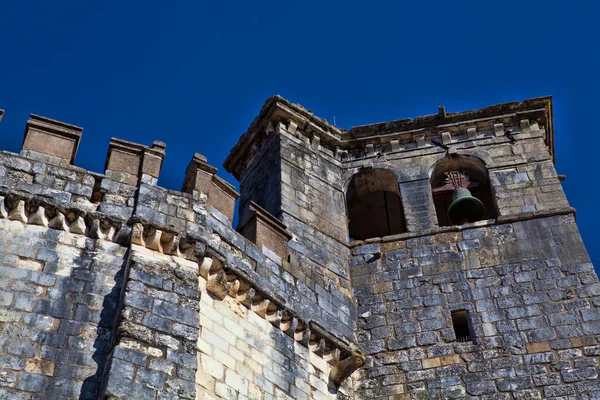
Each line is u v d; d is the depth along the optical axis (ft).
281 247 78.84
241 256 72.38
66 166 66.18
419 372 75.97
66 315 58.23
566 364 73.82
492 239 85.81
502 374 74.23
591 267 81.05
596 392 71.46
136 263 61.26
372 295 83.10
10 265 59.11
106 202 65.36
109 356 56.24
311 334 72.79
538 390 72.59
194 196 69.92
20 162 64.80
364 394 75.36
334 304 80.02
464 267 83.76
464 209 92.58
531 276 81.51
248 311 68.13
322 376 72.18
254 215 78.02
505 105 99.81
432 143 98.99
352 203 103.71
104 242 63.10
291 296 75.51
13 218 61.46
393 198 105.29
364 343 79.15
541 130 97.91
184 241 64.95
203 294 64.85
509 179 92.89
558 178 93.50
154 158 69.97
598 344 74.79
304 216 88.12
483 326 78.18
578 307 77.97
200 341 61.87
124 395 53.31
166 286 61.16
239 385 63.05
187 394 55.52
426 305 81.05
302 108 99.04
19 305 57.47
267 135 98.78
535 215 87.30
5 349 55.01
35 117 67.92
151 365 55.88
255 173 97.66
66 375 55.31
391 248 87.20
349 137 100.22
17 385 53.72
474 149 97.19
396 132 100.01
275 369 67.31
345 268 85.76
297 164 93.91
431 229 88.02
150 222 64.23
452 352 76.74
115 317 59.31
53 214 62.69
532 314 78.23
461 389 74.02
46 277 59.57
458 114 100.01
